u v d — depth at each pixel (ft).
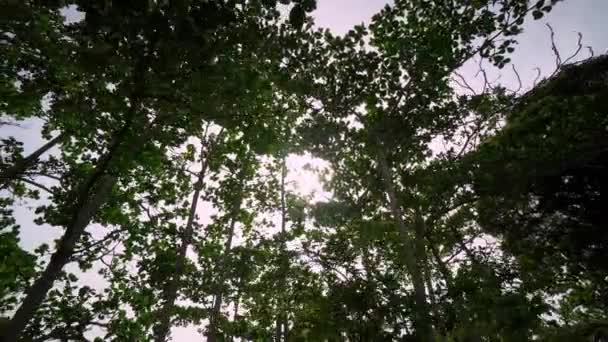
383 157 27.43
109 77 13.91
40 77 19.29
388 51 25.20
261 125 21.17
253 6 15.19
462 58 24.76
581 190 20.80
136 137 18.01
